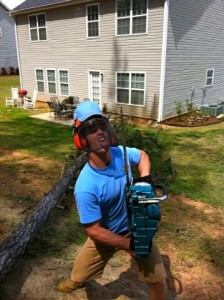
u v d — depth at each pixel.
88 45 13.20
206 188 5.44
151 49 11.05
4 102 16.53
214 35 13.38
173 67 11.38
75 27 13.47
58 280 2.90
